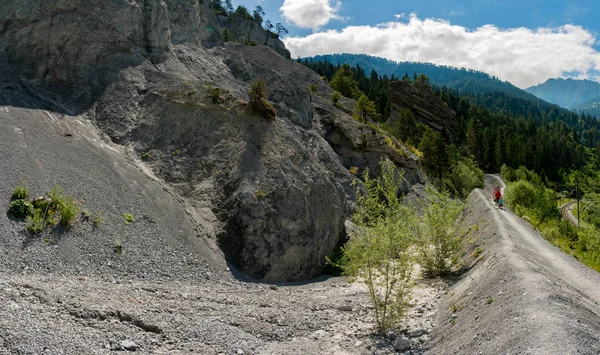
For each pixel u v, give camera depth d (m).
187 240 17.66
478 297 10.88
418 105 97.94
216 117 23.70
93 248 14.82
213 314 11.18
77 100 23.95
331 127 42.06
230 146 22.30
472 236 20.06
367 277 11.14
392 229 10.60
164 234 17.27
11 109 20.08
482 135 121.69
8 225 13.73
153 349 8.44
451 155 71.81
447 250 16.08
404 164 46.75
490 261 13.51
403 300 10.89
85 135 21.16
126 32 27.45
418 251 16.02
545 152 129.00
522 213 33.19
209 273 16.45
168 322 9.83
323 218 21.92
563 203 92.31
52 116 21.27
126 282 13.73
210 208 19.83
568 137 165.25
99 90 24.77
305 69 55.97
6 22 24.55
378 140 42.81
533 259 13.74
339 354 9.16
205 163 21.83
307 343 9.91
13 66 23.83
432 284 15.09
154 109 24.11
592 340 7.17
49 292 10.09
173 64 29.80
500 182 88.31
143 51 28.56
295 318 11.56
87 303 9.91
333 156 36.09
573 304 9.05
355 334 10.40
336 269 20.92
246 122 23.55
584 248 25.73
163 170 21.41
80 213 15.72
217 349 8.92
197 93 24.78
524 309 8.44
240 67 38.69
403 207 11.38
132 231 16.53
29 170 16.48
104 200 17.12
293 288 16.75
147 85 25.94
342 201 24.31
